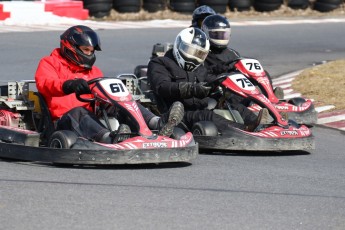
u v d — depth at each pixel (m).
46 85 20.08
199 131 21.64
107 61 39.72
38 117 21.56
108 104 20.00
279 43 48.56
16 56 40.03
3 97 21.80
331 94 31.72
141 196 15.84
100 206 14.94
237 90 22.38
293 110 26.44
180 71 22.80
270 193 16.64
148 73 22.88
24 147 19.03
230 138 21.27
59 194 15.71
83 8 58.91
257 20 60.56
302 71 37.34
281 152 22.25
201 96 21.77
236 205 15.46
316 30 55.38
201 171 18.81
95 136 19.08
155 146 18.69
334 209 15.48
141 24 55.84
